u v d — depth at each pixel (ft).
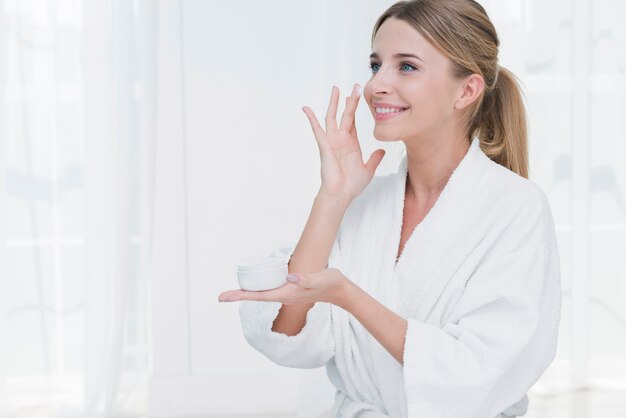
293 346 3.97
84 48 8.98
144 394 9.42
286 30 9.28
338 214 3.96
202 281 9.43
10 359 9.23
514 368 3.76
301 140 9.34
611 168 9.65
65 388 9.39
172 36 9.22
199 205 9.37
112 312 9.13
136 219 9.21
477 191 3.93
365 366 4.00
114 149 9.03
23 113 9.13
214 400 9.45
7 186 9.14
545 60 9.41
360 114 8.74
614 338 9.78
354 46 8.87
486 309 3.70
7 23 9.07
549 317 3.85
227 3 9.25
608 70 9.54
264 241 9.41
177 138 9.29
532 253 3.76
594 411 9.10
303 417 9.01
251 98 9.31
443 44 3.80
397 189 4.19
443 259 3.88
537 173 9.47
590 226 9.70
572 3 9.43
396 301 3.97
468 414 3.56
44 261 9.27
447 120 3.98
